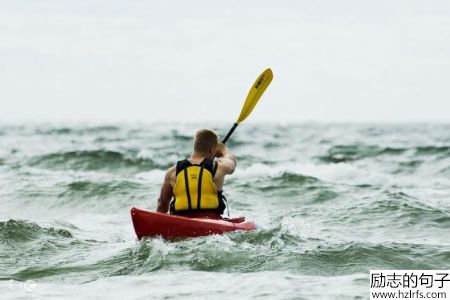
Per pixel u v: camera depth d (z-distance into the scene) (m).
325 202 40.84
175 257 22.73
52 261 23.95
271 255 23.02
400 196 37.28
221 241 24.12
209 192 24.75
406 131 169.12
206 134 25.20
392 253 23.67
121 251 24.80
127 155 74.50
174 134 143.50
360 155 81.56
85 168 67.31
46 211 39.12
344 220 32.56
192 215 24.75
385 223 31.73
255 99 28.95
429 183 51.59
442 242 26.95
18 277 21.86
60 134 147.62
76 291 19.44
